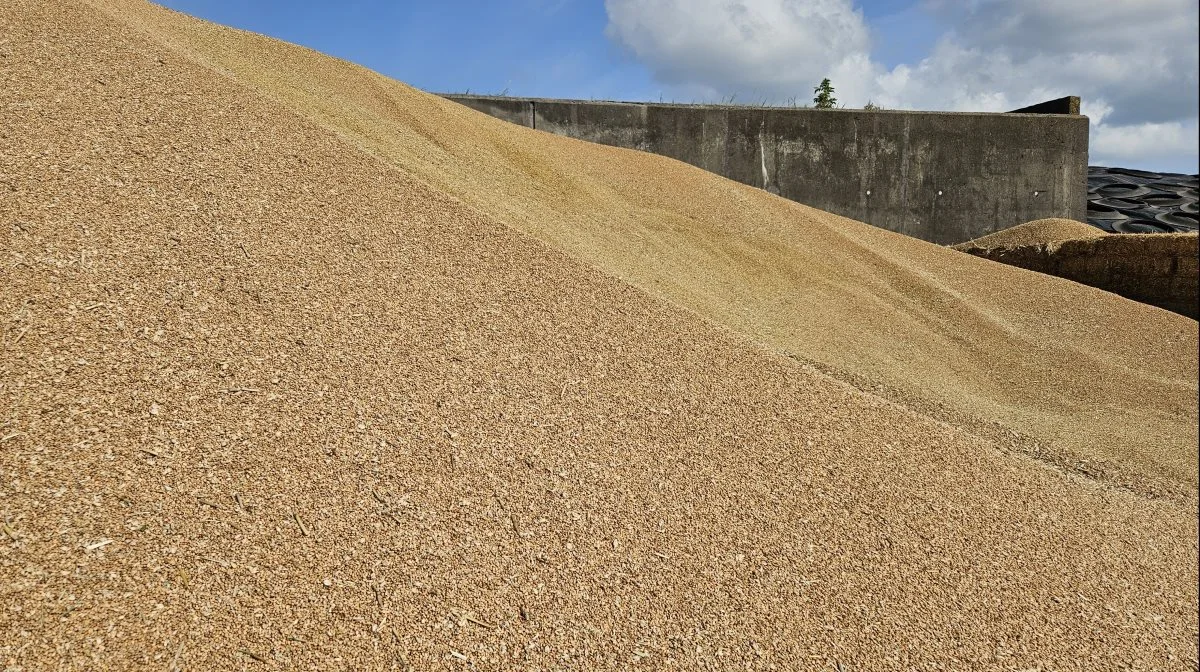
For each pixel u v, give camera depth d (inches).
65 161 132.6
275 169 158.6
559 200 275.7
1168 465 204.7
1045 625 108.7
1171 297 369.4
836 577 106.6
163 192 136.2
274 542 85.7
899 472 139.5
